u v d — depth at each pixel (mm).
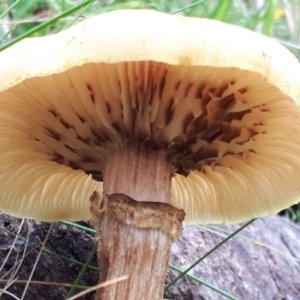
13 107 82
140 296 81
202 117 81
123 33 62
